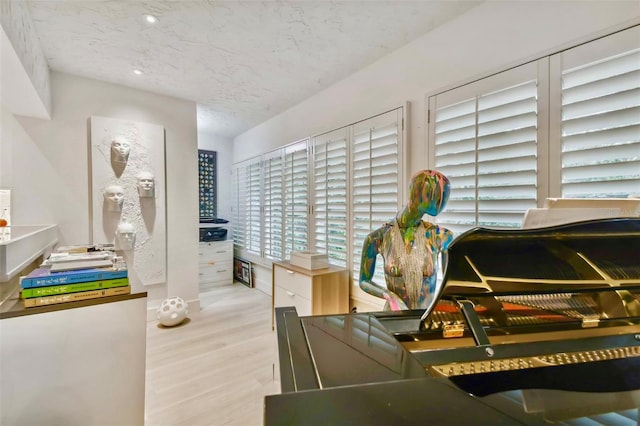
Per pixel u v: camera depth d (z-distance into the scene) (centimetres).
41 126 244
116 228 276
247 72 255
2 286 111
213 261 433
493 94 160
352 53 223
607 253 83
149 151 295
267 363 216
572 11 133
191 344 247
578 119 130
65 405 108
